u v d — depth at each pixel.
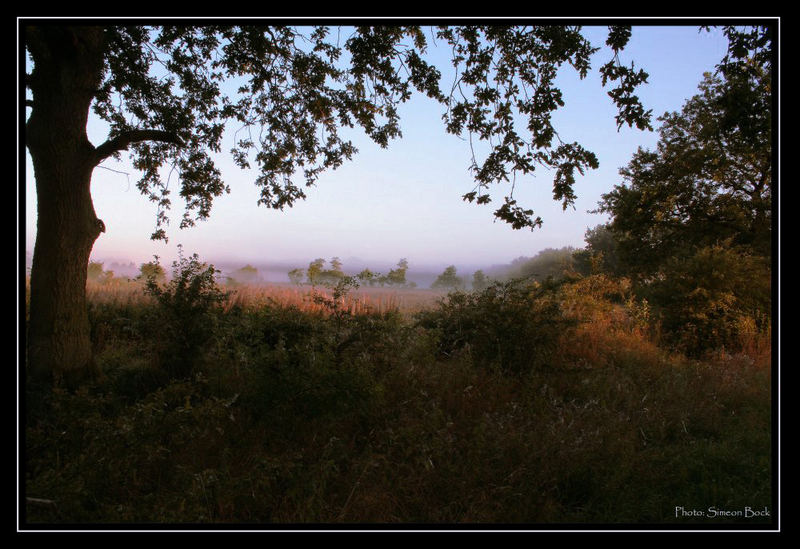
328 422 3.98
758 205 15.41
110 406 4.54
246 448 3.59
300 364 4.36
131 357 6.80
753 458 3.74
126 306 10.34
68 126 5.27
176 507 2.72
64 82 5.24
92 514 2.66
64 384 5.02
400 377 5.10
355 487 2.94
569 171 5.02
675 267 10.81
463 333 7.25
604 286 11.45
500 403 4.88
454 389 5.16
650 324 10.26
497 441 3.60
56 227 5.21
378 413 4.18
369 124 7.76
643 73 4.41
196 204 8.26
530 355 6.25
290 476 3.01
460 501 3.03
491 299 7.13
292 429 3.97
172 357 5.73
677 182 16.89
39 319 5.13
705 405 5.05
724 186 16.72
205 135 7.86
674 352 8.87
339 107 7.95
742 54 4.79
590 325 8.98
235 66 7.00
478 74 5.78
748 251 11.78
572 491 3.31
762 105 4.91
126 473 3.06
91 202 5.62
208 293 6.24
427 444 3.51
